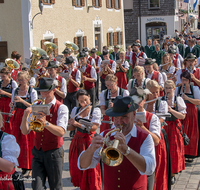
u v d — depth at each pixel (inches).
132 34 1306.6
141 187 126.6
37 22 588.4
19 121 225.5
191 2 1542.8
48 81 171.3
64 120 171.2
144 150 123.6
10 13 564.7
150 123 159.9
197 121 241.4
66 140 311.7
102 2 862.5
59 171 171.6
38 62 388.5
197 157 248.2
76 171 185.9
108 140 115.9
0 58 573.9
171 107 206.7
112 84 217.0
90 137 188.4
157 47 564.4
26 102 222.5
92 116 193.6
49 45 437.7
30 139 223.6
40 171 170.1
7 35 570.3
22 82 227.6
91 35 800.3
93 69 365.1
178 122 214.1
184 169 218.1
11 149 125.5
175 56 468.4
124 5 1293.1
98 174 180.5
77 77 339.0
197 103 233.6
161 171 180.2
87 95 193.6
